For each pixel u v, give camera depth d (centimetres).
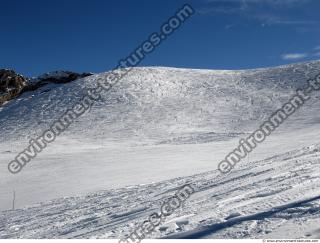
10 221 1515
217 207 836
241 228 605
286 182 943
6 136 6141
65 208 1566
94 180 2572
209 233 625
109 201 1519
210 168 2652
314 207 625
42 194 2308
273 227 574
